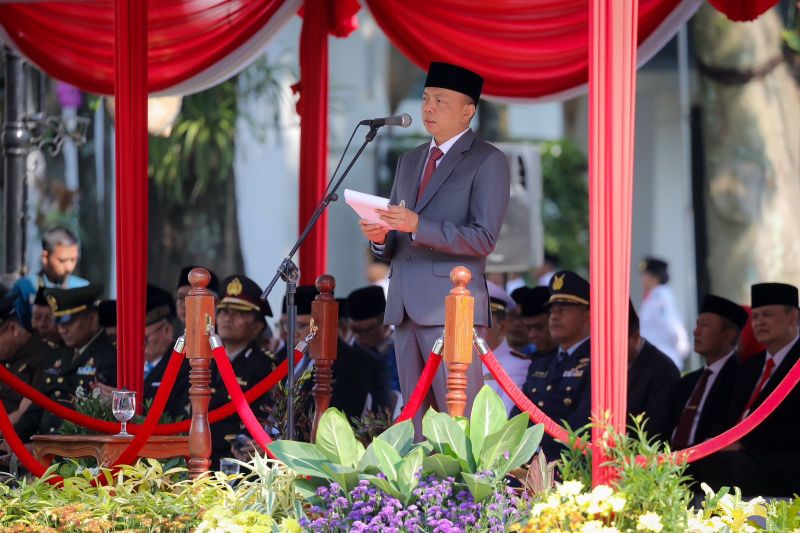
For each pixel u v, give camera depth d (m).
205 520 10.01
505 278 22.42
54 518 10.77
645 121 37.66
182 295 17.52
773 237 23.77
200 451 11.52
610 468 10.24
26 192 20.62
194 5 18.67
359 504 9.77
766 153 23.84
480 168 11.94
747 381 14.17
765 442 13.73
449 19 18.36
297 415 13.30
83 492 11.49
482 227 11.64
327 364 13.13
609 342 10.52
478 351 10.70
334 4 18.19
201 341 11.56
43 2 19.38
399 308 12.00
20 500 11.36
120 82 14.99
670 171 37.59
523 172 22.27
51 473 12.58
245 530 9.81
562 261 36.12
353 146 35.38
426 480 10.09
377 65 35.78
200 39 18.80
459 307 10.62
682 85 30.97
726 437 10.46
